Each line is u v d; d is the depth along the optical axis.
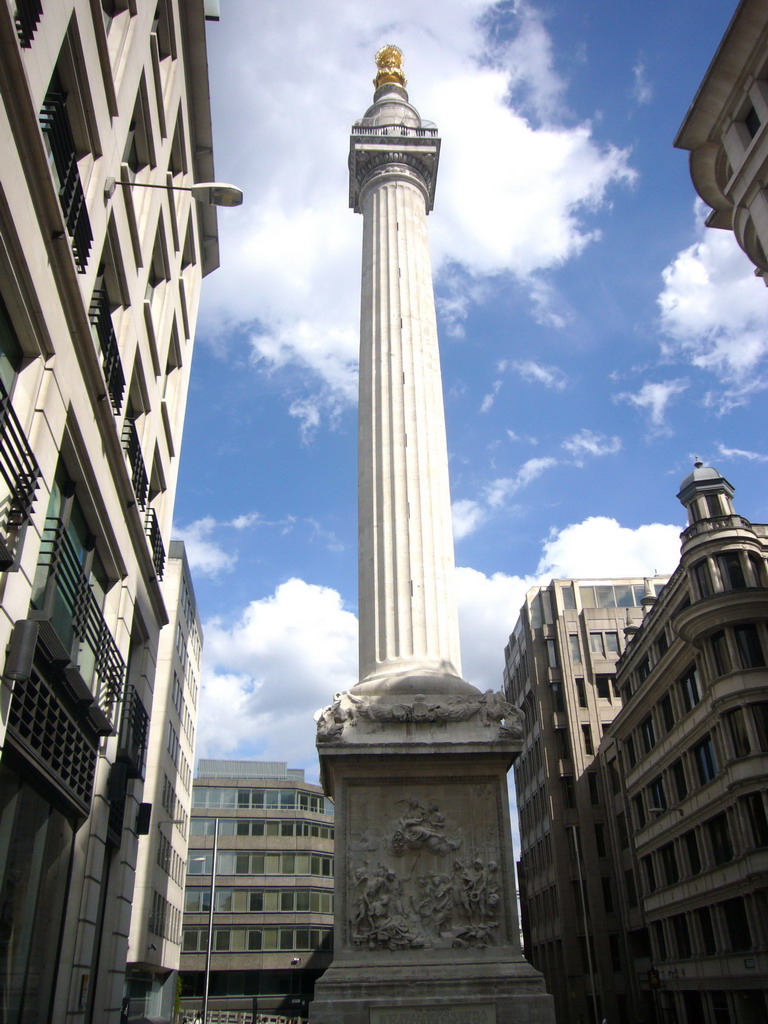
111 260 18.56
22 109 11.55
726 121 29.14
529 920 68.94
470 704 19.64
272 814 80.69
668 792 44.38
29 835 14.62
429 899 17.92
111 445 17.81
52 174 14.20
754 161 27.62
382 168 30.86
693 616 39.03
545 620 70.50
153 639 24.42
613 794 57.66
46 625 13.02
